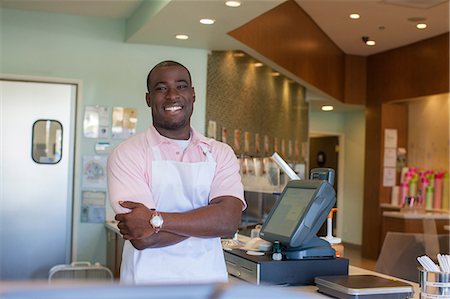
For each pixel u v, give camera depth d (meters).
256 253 2.48
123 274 1.88
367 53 9.24
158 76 1.93
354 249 10.14
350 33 8.05
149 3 4.84
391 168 9.04
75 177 5.61
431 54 8.08
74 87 5.69
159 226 1.76
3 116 5.47
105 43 5.79
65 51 5.68
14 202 5.46
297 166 8.40
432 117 8.59
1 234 5.41
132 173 1.88
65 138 5.62
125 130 5.79
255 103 7.05
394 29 7.67
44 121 5.57
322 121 10.64
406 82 8.55
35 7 5.45
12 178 5.46
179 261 1.85
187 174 1.90
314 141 11.41
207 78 6.00
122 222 1.78
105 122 5.74
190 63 5.96
